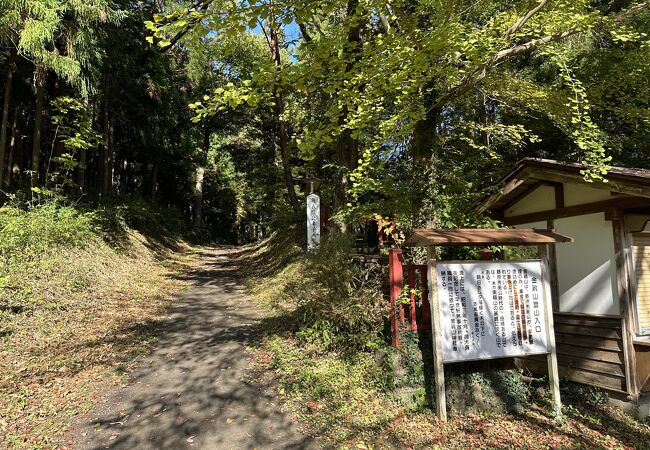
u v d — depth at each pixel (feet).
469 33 19.06
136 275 38.47
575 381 19.60
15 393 15.40
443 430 14.69
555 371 16.62
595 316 18.90
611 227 18.48
